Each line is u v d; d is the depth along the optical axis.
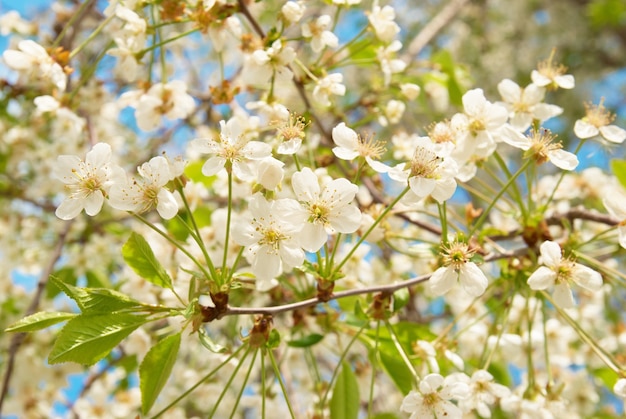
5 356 0.62
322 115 0.61
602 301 0.58
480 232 0.48
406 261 0.55
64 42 0.64
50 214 0.69
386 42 0.52
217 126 0.66
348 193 0.39
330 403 0.50
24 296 0.66
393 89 0.58
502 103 0.47
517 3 1.28
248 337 0.41
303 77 0.51
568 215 0.50
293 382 0.59
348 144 0.41
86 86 0.60
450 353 0.47
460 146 0.45
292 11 0.48
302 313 0.50
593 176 0.57
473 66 1.20
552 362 0.55
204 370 0.56
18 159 0.67
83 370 0.59
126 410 0.59
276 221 0.40
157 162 0.40
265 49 0.49
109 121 0.68
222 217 0.50
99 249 0.65
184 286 0.48
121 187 0.40
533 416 0.45
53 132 0.66
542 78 0.47
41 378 0.58
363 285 0.50
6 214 0.69
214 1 0.47
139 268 0.41
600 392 0.70
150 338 0.51
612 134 0.46
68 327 0.38
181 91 0.51
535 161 0.44
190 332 0.42
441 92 0.67
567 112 1.21
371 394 0.43
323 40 0.49
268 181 0.40
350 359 0.56
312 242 0.39
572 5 1.29
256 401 0.54
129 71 0.50
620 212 0.44
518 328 0.51
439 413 0.41
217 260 0.49
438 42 1.17
